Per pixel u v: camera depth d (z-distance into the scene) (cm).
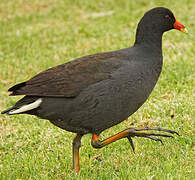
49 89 731
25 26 2036
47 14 2231
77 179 775
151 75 766
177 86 1193
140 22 808
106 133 988
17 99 1258
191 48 1459
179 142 898
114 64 745
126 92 734
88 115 741
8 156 923
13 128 1080
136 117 1043
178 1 2102
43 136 1002
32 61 1559
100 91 727
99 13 2180
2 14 2261
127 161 857
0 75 1473
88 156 902
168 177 737
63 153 912
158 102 1111
